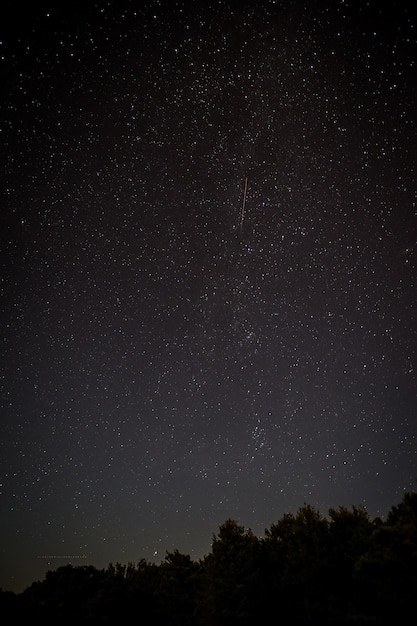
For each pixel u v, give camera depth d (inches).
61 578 309.6
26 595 298.2
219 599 305.3
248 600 289.6
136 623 287.1
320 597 273.0
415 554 244.2
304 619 262.8
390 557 250.2
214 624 297.3
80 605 284.0
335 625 245.9
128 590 301.7
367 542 282.8
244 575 311.7
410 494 293.9
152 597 307.4
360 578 255.6
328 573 281.9
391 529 266.7
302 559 291.9
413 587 236.5
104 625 271.7
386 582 243.9
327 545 304.2
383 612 237.6
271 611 279.4
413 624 228.5
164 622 299.3
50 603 282.0
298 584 281.9
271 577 298.4
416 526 263.1
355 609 249.4
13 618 264.5
